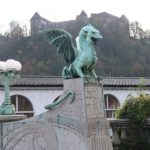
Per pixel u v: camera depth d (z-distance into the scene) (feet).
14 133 38.47
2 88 77.00
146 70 142.41
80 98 34.63
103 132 35.76
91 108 34.86
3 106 43.86
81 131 34.17
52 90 84.28
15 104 82.53
